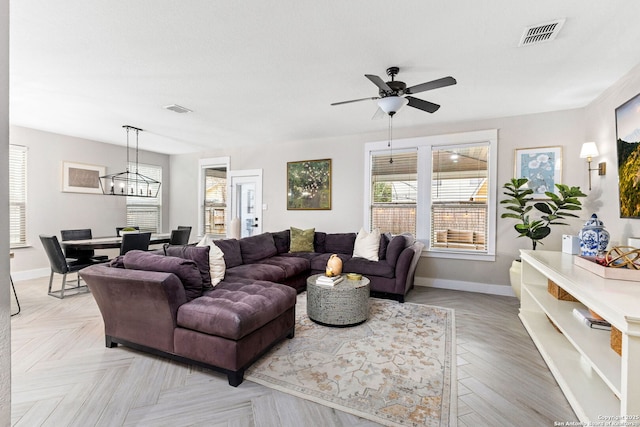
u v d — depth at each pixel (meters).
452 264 4.45
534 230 3.41
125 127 4.74
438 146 4.53
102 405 1.78
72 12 1.98
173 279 2.16
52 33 2.22
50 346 2.52
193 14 2.01
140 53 2.50
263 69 2.77
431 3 1.89
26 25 2.12
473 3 1.89
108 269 2.37
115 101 3.59
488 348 2.51
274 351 2.45
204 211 6.76
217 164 6.50
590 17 2.00
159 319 2.21
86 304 3.59
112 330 2.45
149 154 6.66
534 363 2.27
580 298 1.58
